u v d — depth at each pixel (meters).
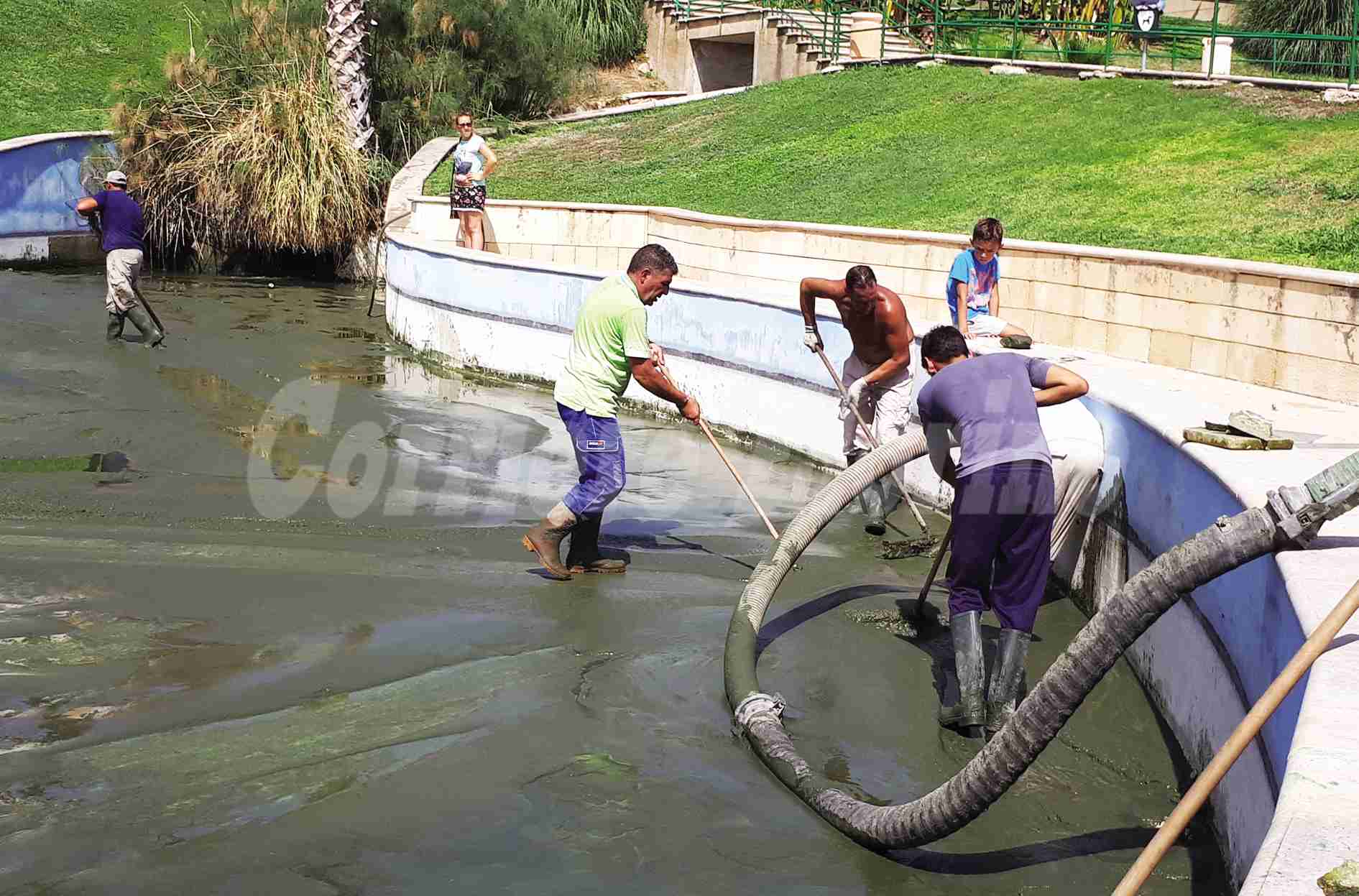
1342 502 3.82
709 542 7.52
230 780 4.17
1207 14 24.95
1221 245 11.09
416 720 4.71
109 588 6.02
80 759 4.28
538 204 16.20
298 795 4.10
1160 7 18.48
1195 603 4.95
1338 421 7.25
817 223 14.17
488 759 4.43
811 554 7.34
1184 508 5.36
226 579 6.23
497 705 4.89
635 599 6.30
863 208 14.80
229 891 3.54
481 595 6.23
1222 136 14.67
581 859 3.81
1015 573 5.10
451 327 13.44
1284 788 2.82
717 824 4.10
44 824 3.85
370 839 3.85
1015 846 4.14
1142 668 5.66
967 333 9.09
